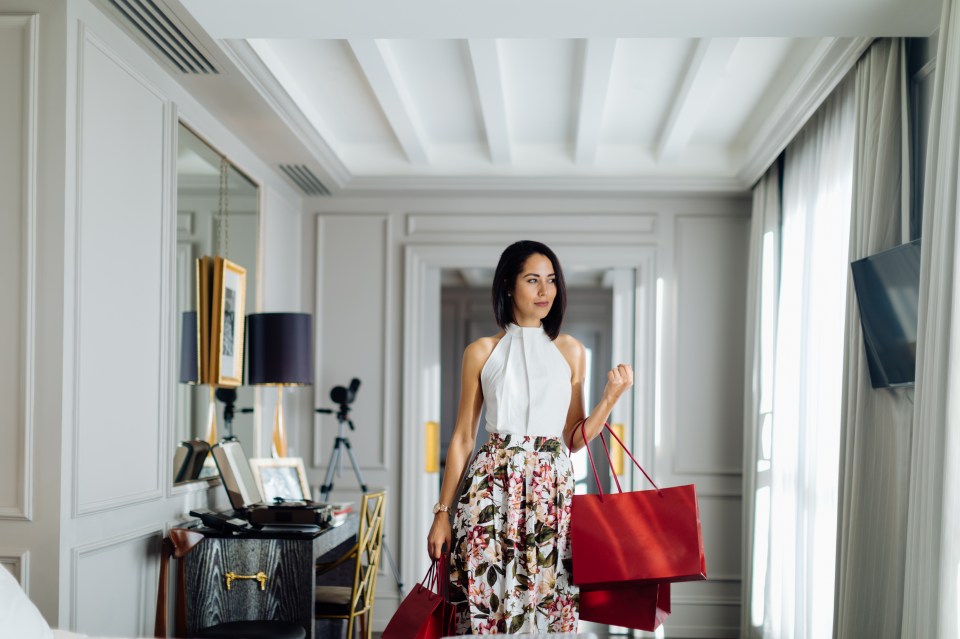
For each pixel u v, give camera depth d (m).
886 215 3.50
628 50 4.27
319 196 6.29
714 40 3.89
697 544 2.18
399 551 6.07
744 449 5.78
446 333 11.54
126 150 3.52
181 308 4.04
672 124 5.14
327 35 3.52
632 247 6.18
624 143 5.92
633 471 6.11
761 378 5.46
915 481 2.94
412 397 6.16
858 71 3.79
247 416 5.04
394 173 6.02
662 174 5.98
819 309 4.46
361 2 3.22
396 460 6.14
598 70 4.28
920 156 3.44
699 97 4.63
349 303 6.23
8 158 3.09
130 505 3.52
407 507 6.09
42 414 3.03
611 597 2.33
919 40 3.47
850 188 4.11
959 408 2.68
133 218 3.57
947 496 2.69
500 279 2.38
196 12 3.31
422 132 5.59
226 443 4.25
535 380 2.29
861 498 3.52
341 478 6.14
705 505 6.05
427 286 6.34
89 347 3.21
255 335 4.70
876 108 3.59
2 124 3.10
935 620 2.73
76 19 3.15
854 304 3.68
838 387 4.18
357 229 6.27
